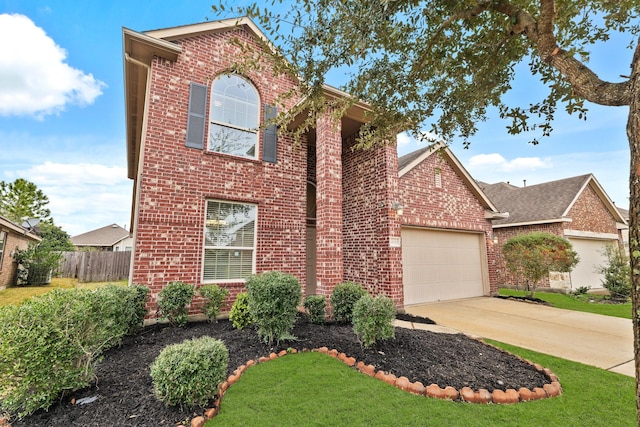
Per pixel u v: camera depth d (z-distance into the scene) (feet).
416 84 12.21
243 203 24.84
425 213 33.73
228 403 10.57
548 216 46.03
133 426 9.07
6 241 45.29
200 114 23.27
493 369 13.53
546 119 12.15
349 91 12.40
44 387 9.86
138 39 20.76
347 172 31.99
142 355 14.49
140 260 20.04
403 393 11.36
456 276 35.91
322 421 9.57
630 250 5.25
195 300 21.58
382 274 26.66
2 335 9.39
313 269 33.94
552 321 24.17
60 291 11.56
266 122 14.17
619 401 11.28
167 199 21.42
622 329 21.88
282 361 14.08
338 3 9.00
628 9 10.06
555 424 9.71
